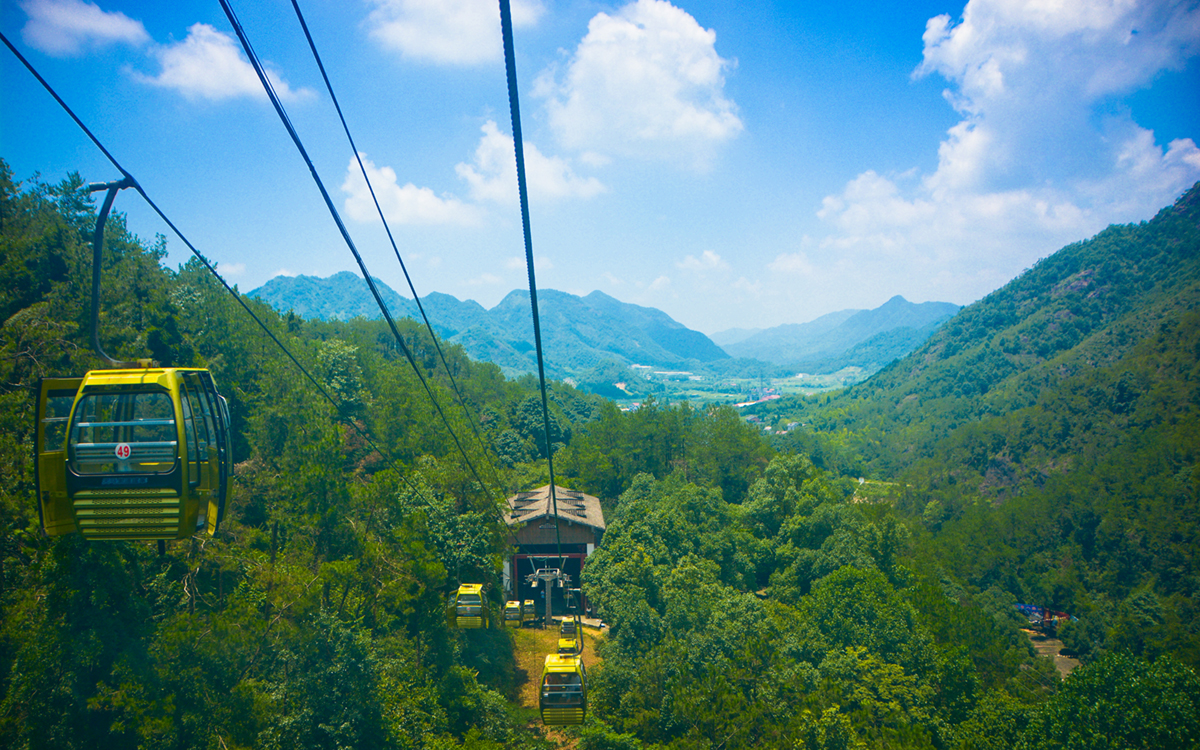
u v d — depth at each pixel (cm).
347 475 5962
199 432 1412
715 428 13650
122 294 6231
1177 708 5544
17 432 3394
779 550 9531
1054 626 14225
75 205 7669
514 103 898
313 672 3609
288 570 3906
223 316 7150
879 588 7206
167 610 3519
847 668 5906
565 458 13000
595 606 7944
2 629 2886
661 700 5112
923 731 4966
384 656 4434
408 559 4956
